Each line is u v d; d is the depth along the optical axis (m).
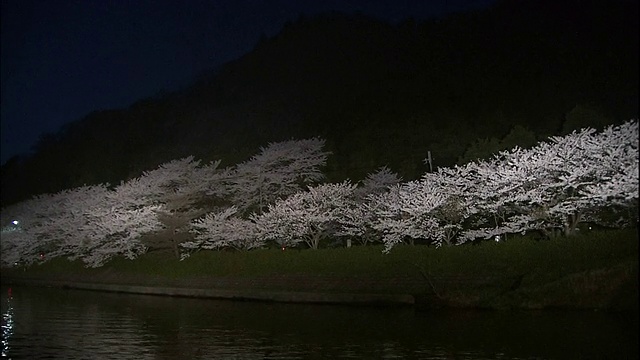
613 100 28.69
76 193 42.31
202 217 34.78
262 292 25.03
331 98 45.00
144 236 33.88
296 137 42.00
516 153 21.97
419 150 33.53
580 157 19.73
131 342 15.80
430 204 23.36
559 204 19.91
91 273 37.16
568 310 17.17
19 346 15.45
